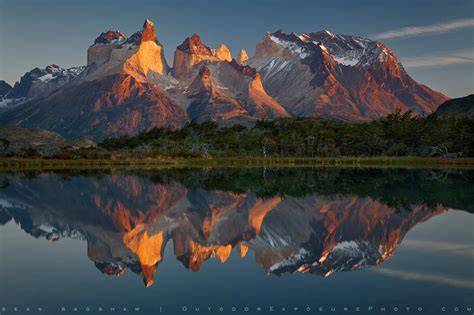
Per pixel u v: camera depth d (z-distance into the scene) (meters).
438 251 40.22
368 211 64.19
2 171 171.75
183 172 162.88
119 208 71.12
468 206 68.12
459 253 39.41
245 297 29.16
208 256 39.69
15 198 83.81
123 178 134.38
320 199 78.38
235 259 38.41
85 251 41.12
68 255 39.59
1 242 44.81
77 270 34.97
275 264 36.84
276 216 61.28
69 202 78.50
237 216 62.09
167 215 63.81
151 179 130.00
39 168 195.62
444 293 29.44
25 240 45.72
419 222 54.84
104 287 31.02
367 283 31.59
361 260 37.66
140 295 29.50
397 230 50.12
